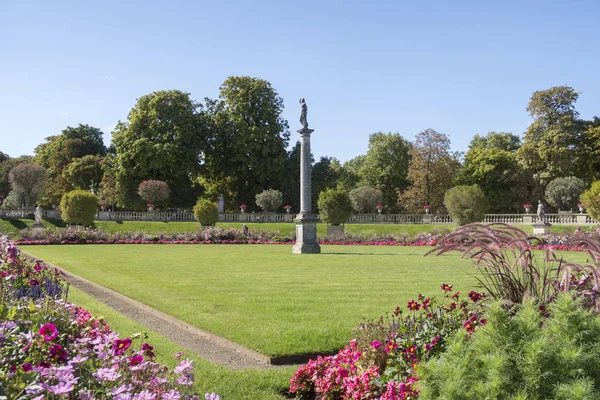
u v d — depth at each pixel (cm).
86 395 357
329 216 3819
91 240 3609
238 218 5125
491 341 359
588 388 308
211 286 1331
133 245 3362
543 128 5425
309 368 583
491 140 7169
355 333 655
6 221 4609
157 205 5488
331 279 1470
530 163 5478
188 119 5444
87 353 464
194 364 658
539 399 323
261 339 774
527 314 371
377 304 1058
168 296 1173
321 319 907
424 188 5731
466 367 349
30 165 5509
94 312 988
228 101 5712
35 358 418
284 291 1241
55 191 6500
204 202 4356
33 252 2606
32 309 519
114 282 1416
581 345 341
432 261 2061
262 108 5672
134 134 5416
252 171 5675
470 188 3788
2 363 402
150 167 5312
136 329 855
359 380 502
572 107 5397
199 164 5672
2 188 7000
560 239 3044
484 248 589
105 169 6119
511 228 597
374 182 6481
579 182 4972
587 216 4047
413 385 428
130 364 430
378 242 3581
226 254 2503
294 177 5794
